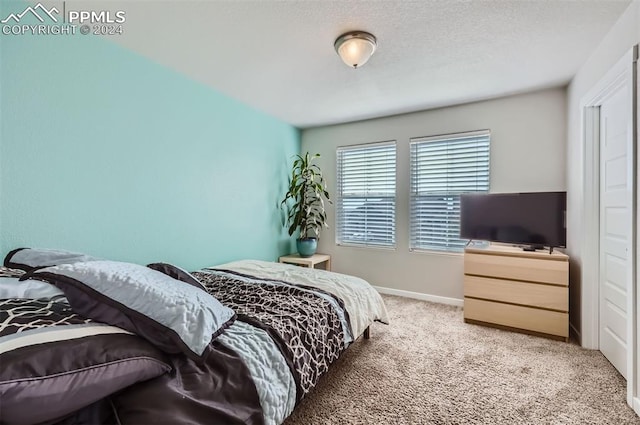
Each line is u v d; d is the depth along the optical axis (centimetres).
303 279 235
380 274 381
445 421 148
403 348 226
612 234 207
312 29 191
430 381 183
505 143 306
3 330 82
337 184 414
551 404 162
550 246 255
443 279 340
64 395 74
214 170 295
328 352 163
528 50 214
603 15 175
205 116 283
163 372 100
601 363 205
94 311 103
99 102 201
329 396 167
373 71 249
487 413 154
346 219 409
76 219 190
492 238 283
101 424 86
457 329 264
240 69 248
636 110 159
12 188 163
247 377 113
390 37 199
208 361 113
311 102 324
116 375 85
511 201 273
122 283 108
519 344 235
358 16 177
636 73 159
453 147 334
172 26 188
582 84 236
